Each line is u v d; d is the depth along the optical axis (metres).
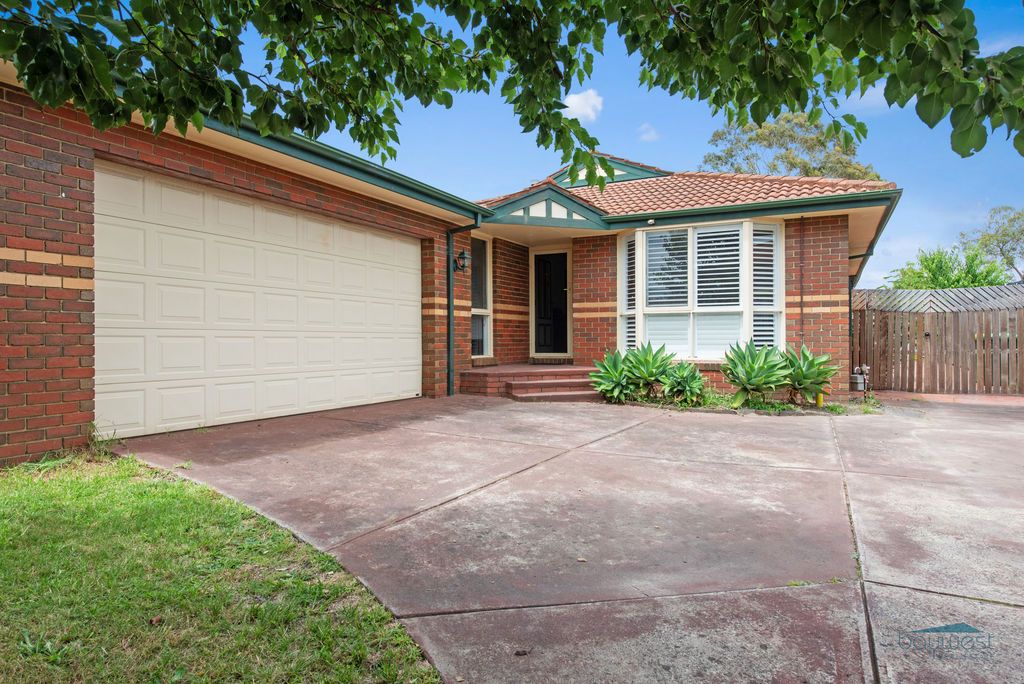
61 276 4.92
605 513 3.85
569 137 3.37
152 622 2.37
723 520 3.73
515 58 3.21
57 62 2.16
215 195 6.44
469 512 3.82
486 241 11.79
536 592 2.71
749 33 2.18
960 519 3.74
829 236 9.73
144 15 2.35
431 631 2.37
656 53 3.01
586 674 2.09
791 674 2.08
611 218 10.80
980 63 1.81
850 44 1.94
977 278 22.19
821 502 4.11
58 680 2.00
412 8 2.99
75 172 5.02
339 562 2.99
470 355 10.76
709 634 2.36
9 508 3.55
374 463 5.04
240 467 4.76
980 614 2.51
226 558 2.99
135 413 5.69
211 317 6.42
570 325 12.32
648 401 9.30
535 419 7.59
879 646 2.25
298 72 3.08
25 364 4.69
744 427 7.26
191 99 2.66
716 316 10.29
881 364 13.13
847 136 3.06
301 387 7.56
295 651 2.22
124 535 3.19
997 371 12.05
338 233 8.10
